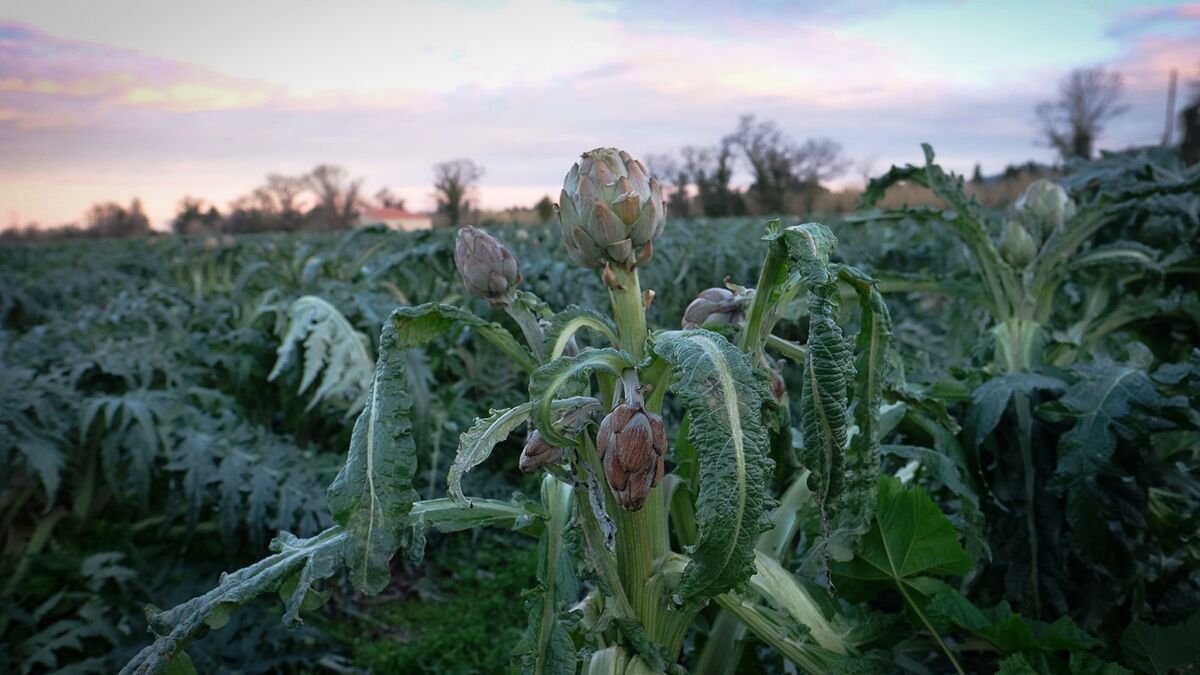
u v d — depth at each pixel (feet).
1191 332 8.59
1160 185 7.66
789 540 5.24
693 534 4.62
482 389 15.26
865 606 5.13
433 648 10.92
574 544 4.05
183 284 22.90
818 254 3.61
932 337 15.44
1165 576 5.97
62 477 10.09
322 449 14.98
